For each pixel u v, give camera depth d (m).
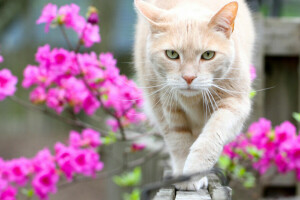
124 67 2.97
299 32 1.41
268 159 1.30
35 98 1.41
